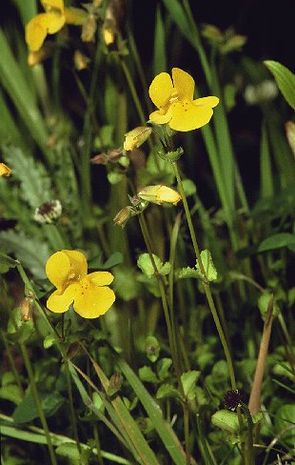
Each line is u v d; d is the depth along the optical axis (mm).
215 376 785
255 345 846
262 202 867
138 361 826
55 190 924
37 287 721
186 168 960
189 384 704
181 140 979
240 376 795
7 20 1014
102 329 773
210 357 805
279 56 1088
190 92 668
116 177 771
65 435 783
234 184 878
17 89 948
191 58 1032
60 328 692
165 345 849
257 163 1024
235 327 846
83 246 907
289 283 900
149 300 851
